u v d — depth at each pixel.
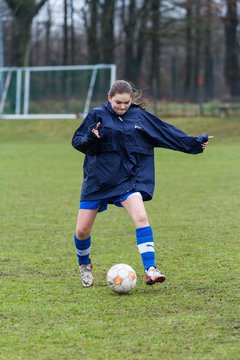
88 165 11.95
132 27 84.81
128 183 11.84
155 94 69.19
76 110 62.16
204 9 81.62
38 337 9.52
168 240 17.20
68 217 21.28
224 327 9.82
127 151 11.77
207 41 92.62
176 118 66.31
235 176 32.78
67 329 9.86
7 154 47.09
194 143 11.98
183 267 13.99
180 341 9.26
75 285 12.62
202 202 24.23
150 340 9.32
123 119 11.84
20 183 30.67
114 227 19.47
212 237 17.55
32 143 58.41
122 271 11.79
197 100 76.38
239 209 22.47
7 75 63.66
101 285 12.60
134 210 11.75
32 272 13.76
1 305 11.20
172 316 10.41
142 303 11.22
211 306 10.95
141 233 11.77
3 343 9.29
